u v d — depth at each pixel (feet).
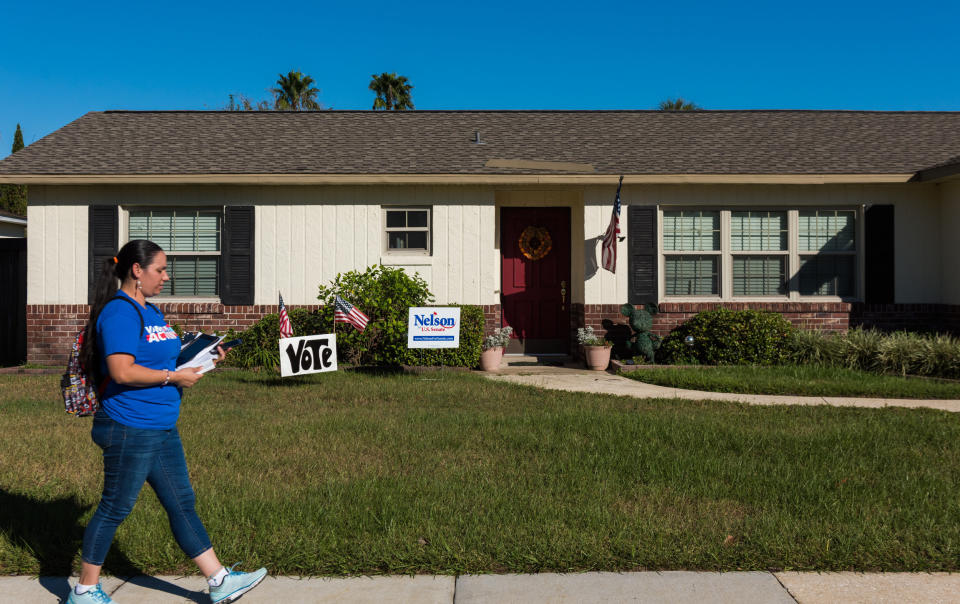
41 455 19.02
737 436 20.76
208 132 43.52
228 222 38.22
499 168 38.52
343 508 14.61
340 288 36.14
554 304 42.39
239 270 38.27
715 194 38.81
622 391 30.19
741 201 38.78
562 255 42.32
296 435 21.34
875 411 25.17
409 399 27.71
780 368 34.24
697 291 39.47
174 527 11.01
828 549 12.49
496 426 22.48
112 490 10.63
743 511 14.73
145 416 10.63
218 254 38.70
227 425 22.66
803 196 38.81
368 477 16.88
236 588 11.07
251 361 35.78
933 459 18.58
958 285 37.06
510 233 42.19
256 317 38.29
